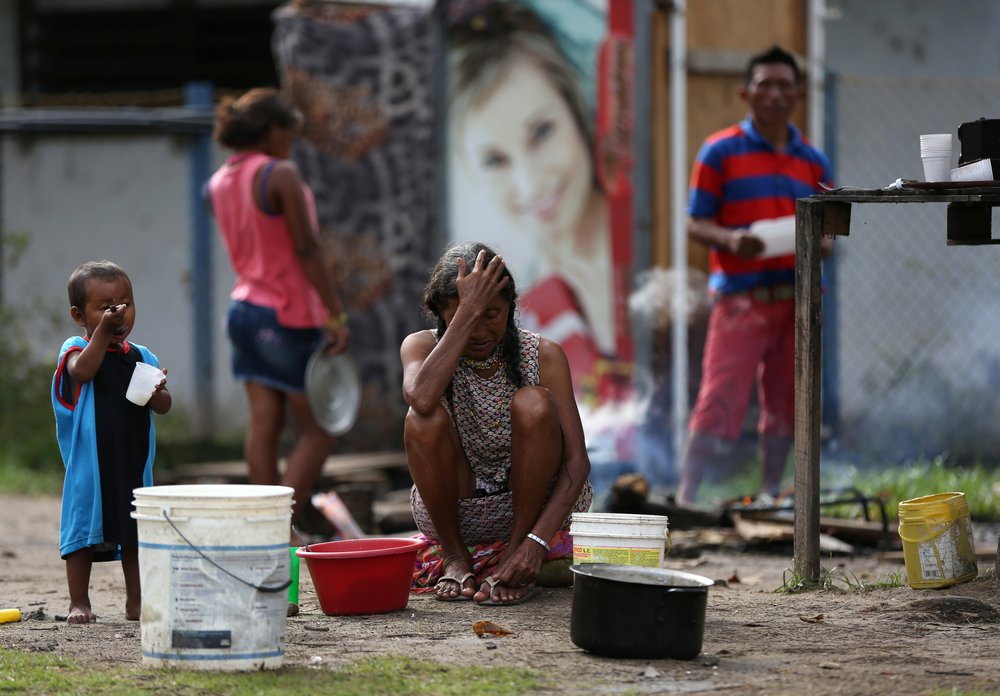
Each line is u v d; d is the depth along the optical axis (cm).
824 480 2305
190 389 3097
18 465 2803
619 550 1216
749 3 2636
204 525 973
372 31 2638
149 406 1255
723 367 2053
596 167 2592
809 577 1377
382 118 2642
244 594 979
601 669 993
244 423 3008
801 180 2073
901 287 2884
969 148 1283
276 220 1816
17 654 1056
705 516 1922
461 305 1259
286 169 1803
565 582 1344
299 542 1750
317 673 973
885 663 1014
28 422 2931
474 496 1348
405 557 1233
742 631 1145
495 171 2625
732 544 1802
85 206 3172
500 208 2627
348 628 1159
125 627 1205
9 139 3203
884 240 2880
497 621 1184
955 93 2872
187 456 2848
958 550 1333
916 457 2691
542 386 1316
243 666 979
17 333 2989
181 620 978
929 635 1127
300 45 2650
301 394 1844
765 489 2078
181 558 977
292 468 1858
